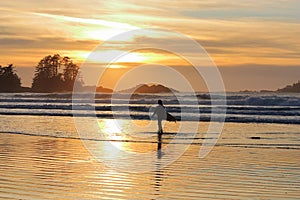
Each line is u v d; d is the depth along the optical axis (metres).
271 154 14.40
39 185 9.34
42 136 19.67
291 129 24.14
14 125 25.69
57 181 9.78
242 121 29.98
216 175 10.69
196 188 9.26
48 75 111.50
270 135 20.77
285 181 9.97
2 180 9.84
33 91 113.62
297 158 13.48
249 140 18.59
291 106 51.06
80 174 10.66
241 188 9.26
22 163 12.24
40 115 36.56
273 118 32.69
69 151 14.80
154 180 10.05
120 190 9.02
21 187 9.14
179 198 8.41
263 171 11.25
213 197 8.50
